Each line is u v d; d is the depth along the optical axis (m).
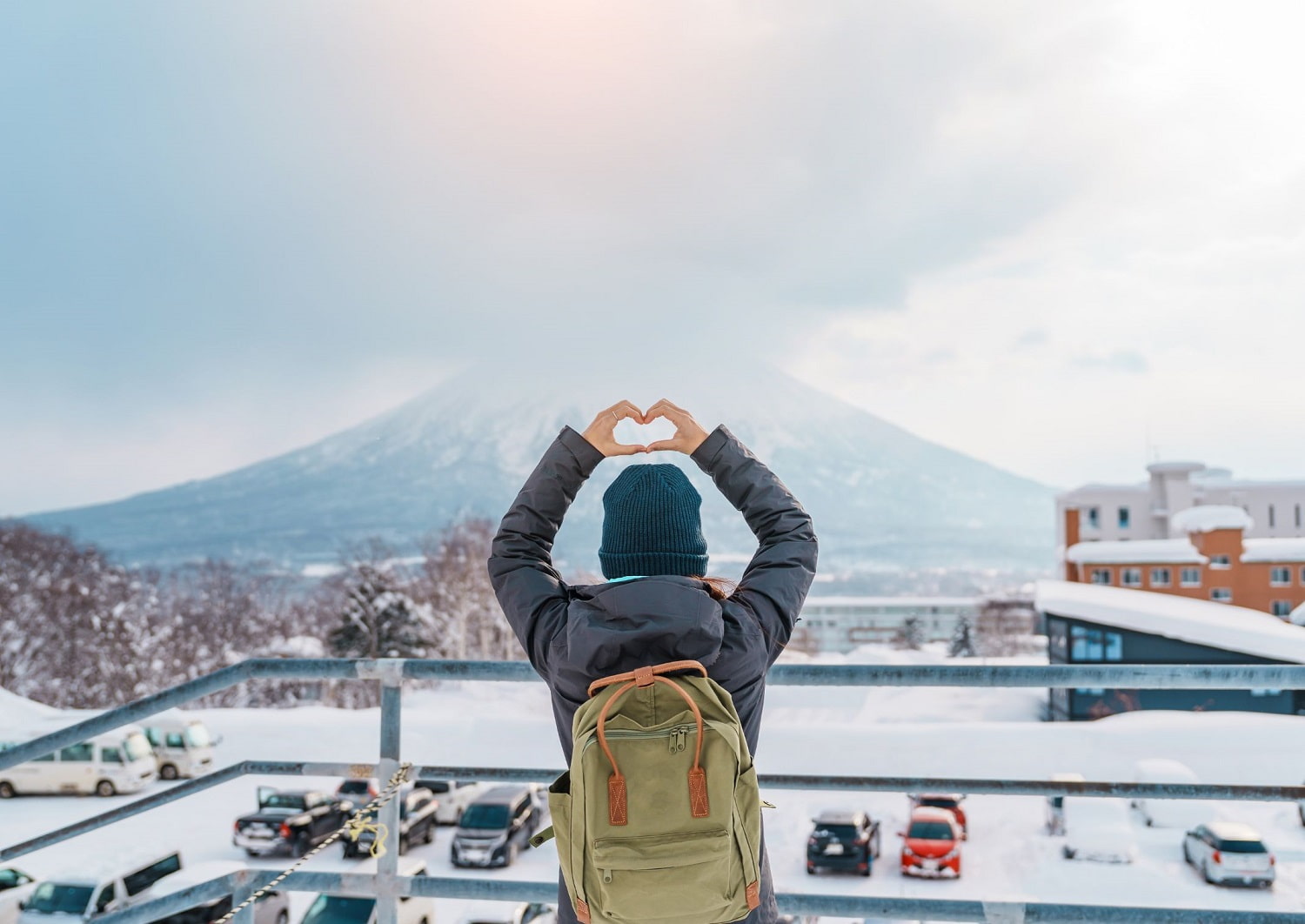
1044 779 3.03
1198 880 19.98
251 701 70.94
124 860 17.56
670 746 2.09
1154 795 3.00
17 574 68.75
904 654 87.31
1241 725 29.89
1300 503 95.94
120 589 76.69
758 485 2.60
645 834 2.06
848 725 33.34
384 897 3.21
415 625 71.12
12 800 29.61
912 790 3.14
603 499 2.49
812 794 27.30
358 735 36.28
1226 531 56.47
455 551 80.50
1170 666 2.91
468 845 22.03
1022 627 101.25
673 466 2.52
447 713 38.06
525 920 15.28
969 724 32.88
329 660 3.32
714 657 2.26
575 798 2.12
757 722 2.38
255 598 91.25
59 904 16.75
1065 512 81.62
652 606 2.25
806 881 21.16
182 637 79.50
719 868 2.06
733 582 2.54
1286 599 55.75
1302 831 22.50
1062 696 38.28
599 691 2.23
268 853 23.03
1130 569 57.56
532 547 2.60
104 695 68.44
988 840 23.09
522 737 34.59
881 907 2.95
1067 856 21.61
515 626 2.50
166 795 3.45
